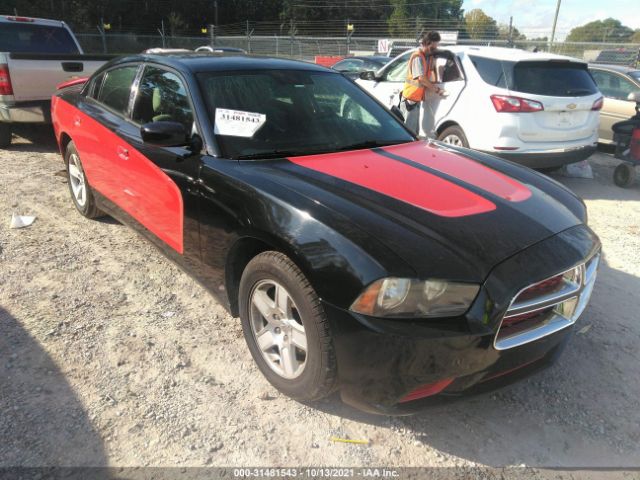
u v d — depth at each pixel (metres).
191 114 3.07
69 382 2.61
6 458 2.14
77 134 4.30
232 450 2.26
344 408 2.55
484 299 2.08
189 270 3.14
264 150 2.96
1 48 7.95
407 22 56.66
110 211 4.10
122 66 4.00
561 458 2.31
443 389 2.17
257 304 2.58
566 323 2.39
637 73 8.40
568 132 6.19
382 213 2.34
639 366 2.99
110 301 3.40
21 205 5.02
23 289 3.48
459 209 2.46
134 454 2.21
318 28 63.25
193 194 2.86
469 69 6.36
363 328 2.06
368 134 3.44
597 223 5.47
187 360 2.84
